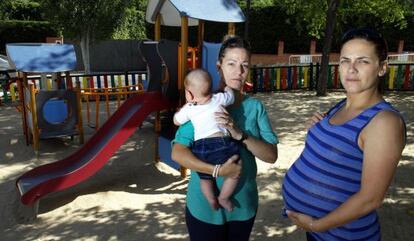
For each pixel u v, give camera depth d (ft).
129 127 16.08
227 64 7.45
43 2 62.34
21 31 82.53
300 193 6.39
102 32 65.05
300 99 39.58
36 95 23.02
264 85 45.21
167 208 15.28
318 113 7.00
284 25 81.82
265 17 82.89
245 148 7.45
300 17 50.19
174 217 14.48
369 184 5.33
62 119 24.85
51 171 16.16
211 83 7.68
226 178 7.14
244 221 7.48
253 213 7.58
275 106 35.78
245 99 7.63
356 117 5.69
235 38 7.51
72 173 14.80
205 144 7.28
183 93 18.11
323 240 6.50
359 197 5.42
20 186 14.88
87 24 63.77
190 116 7.51
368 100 5.82
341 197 5.87
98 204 15.69
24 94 24.32
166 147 18.95
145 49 20.03
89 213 14.93
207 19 17.22
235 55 7.37
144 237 13.05
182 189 17.25
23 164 21.27
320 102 37.63
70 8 61.98
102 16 63.72
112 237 13.09
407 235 12.46
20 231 13.65
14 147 24.30
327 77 43.32
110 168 19.99
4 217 14.71
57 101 24.54
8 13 85.25
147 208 15.30
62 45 25.80
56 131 24.07
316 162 6.14
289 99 39.68
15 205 15.69
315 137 6.31
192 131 7.58
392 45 77.46
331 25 40.60
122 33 83.87
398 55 66.13
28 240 13.03
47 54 24.82
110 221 14.24
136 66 83.97
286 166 19.66
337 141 5.84
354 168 5.72
